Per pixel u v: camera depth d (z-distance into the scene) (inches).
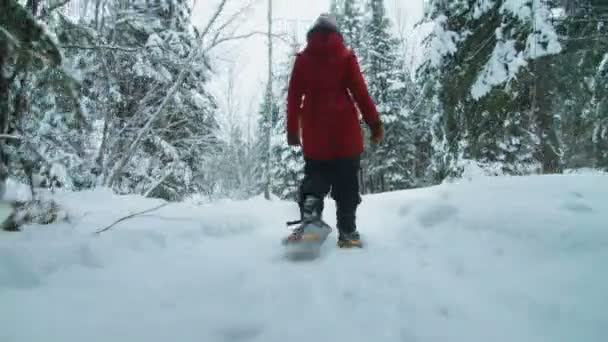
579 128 349.1
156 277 71.6
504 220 91.9
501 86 300.5
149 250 90.1
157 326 53.1
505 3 301.3
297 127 99.0
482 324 53.7
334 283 66.8
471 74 325.4
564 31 321.4
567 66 310.0
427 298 60.9
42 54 106.7
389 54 758.5
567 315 54.2
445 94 344.8
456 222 100.2
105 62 233.5
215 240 103.8
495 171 316.5
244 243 100.3
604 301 56.0
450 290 64.0
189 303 60.5
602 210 91.0
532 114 293.9
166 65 257.9
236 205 153.7
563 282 63.1
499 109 302.5
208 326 53.1
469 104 330.0
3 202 101.7
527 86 293.9
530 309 56.9
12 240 82.4
